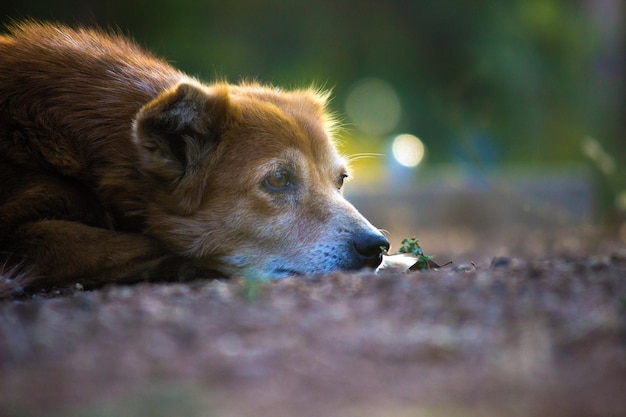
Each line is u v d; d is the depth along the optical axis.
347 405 4.80
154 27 40.69
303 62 44.72
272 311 6.49
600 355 5.48
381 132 53.50
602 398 4.84
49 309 6.84
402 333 5.93
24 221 9.39
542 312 6.29
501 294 6.86
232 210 9.91
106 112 9.89
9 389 5.05
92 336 5.96
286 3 44.03
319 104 11.59
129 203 9.84
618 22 29.00
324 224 10.12
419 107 45.88
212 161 9.85
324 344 5.74
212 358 5.51
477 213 25.30
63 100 9.88
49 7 36.75
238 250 10.03
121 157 9.75
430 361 5.45
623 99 29.09
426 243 19.75
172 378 5.21
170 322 6.23
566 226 23.98
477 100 41.06
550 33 39.94
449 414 4.67
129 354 5.59
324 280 7.70
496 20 42.31
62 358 5.55
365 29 45.75
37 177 9.62
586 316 6.16
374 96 53.44
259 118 10.19
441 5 44.12
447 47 45.47
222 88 9.80
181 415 4.66
